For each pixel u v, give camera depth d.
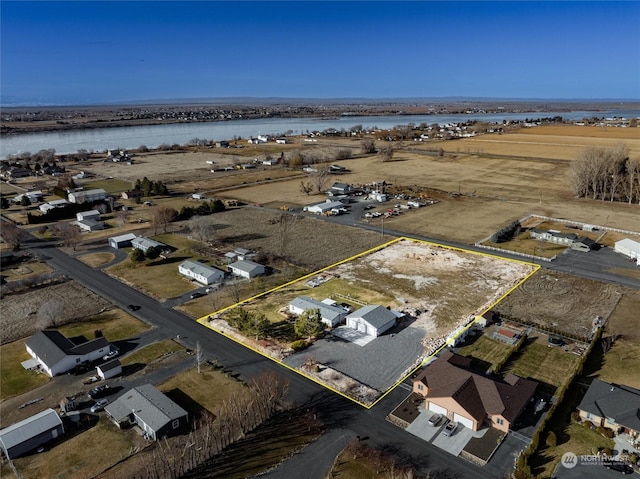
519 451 39.62
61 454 40.38
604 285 71.44
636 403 41.78
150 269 81.12
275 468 38.28
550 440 39.94
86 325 62.03
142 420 42.53
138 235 100.44
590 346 52.94
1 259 84.19
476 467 37.97
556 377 49.41
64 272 80.56
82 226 106.06
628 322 60.16
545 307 64.75
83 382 50.34
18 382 50.66
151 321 62.97
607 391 43.81
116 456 39.91
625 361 51.78
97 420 44.66
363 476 37.22
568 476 36.59
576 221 105.69
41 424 42.06
